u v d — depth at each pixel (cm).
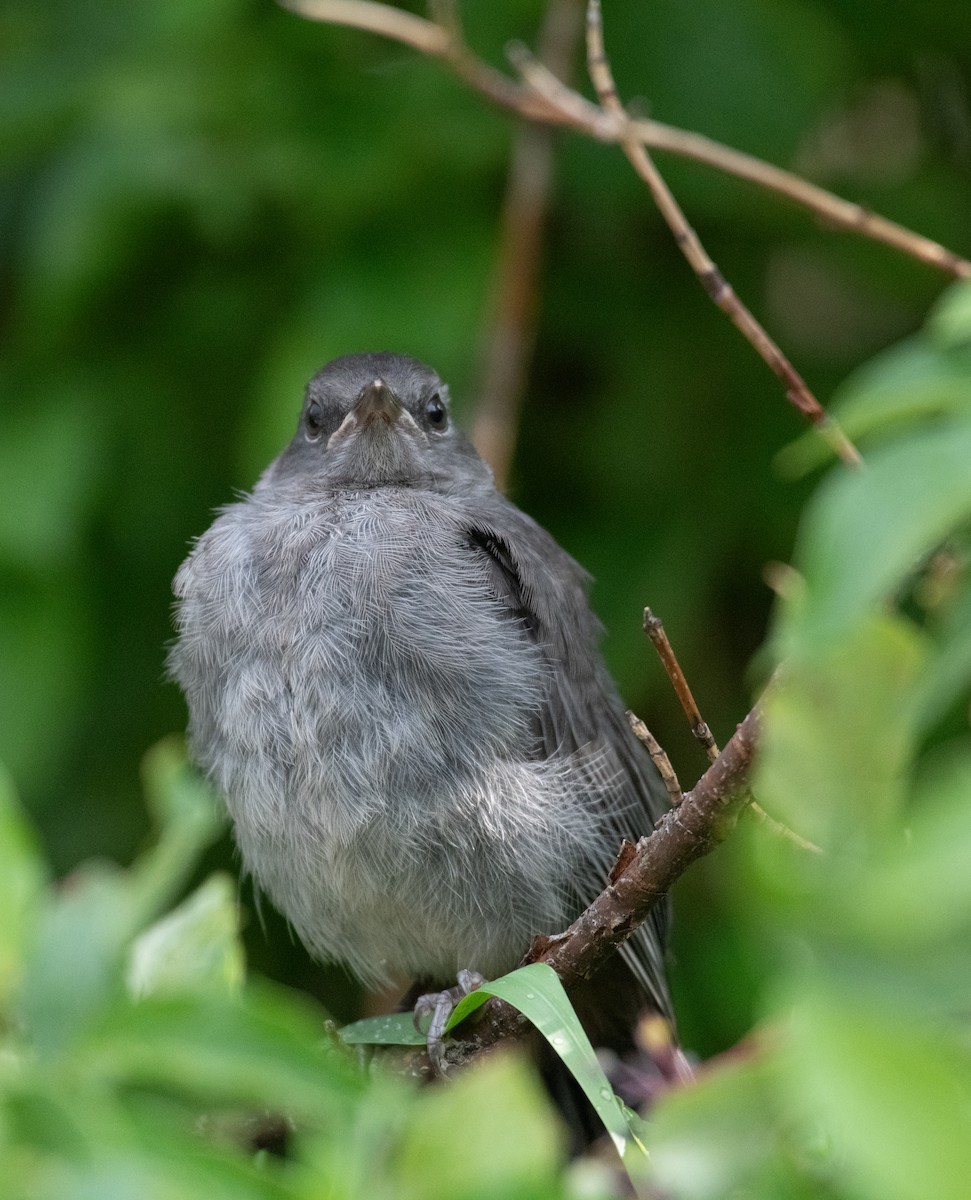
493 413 902
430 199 955
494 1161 309
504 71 995
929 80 1091
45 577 925
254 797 758
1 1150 309
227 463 991
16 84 970
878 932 255
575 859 782
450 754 743
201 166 939
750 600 1006
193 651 788
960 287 340
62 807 993
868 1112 256
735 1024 883
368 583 754
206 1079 327
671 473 983
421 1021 670
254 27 994
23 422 965
